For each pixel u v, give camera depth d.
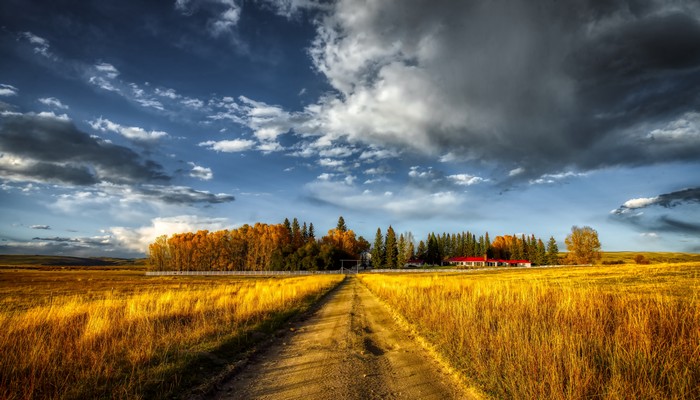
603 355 7.11
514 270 87.00
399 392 6.33
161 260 118.62
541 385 5.61
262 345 10.27
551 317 10.22
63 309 11.48
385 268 127.88
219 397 6.13
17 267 132.75
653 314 8.72
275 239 117.81
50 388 5.76
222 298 17.64
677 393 5.40
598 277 35.97
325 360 8.64
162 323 11.31
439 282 30.48
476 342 8.48
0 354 6.83
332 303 24.05
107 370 6.38
